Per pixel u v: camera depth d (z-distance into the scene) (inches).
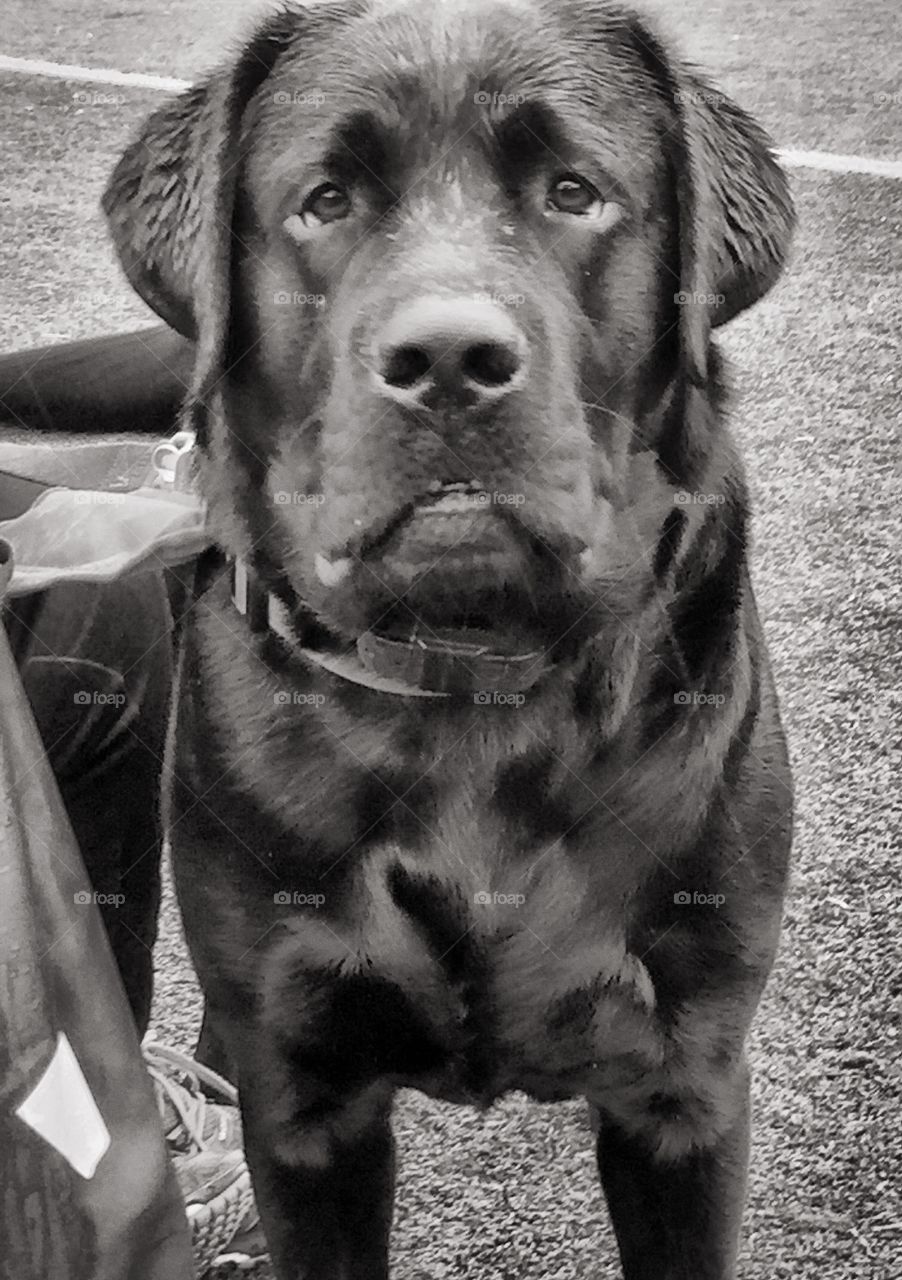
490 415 42.5
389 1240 53.2
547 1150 53.3
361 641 47.3
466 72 44.8
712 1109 50.3
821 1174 52.4
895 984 51.6
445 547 43.9
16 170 49.9
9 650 43.6
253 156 46.0
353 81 45.0
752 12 47.0
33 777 42.2
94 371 49.6
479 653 47.0
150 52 49.3
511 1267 53.3
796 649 51.3
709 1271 51.4
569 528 44.1
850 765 51.4
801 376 50.3
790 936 51.8
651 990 49.3
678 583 47.9
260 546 47.5
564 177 44.8
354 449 43.4
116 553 47.8
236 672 49.1
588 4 46.1
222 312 46.6
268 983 49.8
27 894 40.9
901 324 50.3
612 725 47.9
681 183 46.3
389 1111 52.4
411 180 44.6
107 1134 41.5
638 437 46.3
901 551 50.9
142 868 51.1
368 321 43.3
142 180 48.3
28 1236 40.4
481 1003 49.4
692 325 46.5
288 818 48.9
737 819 49.4
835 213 49.6
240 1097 51.3
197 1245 53.0
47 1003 40.8
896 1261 52.3
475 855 48.4
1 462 51.0
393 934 48.8
